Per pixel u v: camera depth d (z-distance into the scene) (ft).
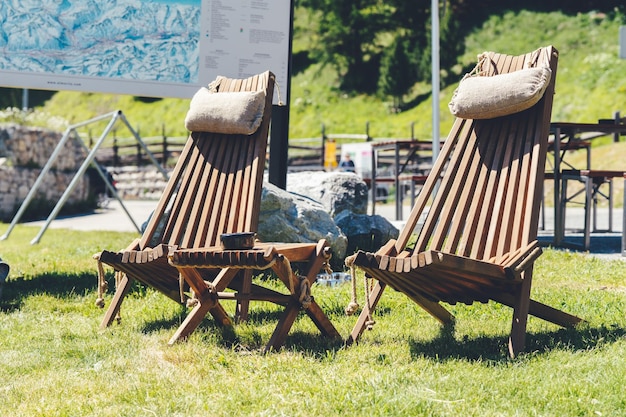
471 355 19.99
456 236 21.65
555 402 15.88
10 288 31.48
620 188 85.92
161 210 24.66
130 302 28.32
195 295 22.43
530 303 21.88
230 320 23.67
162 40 35.04
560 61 143.95
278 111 36.24
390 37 162.81
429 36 158.30
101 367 19.42
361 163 93.40
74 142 94.48
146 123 162.71
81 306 27.96
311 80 162.40
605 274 33.32
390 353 20.13
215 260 20.24
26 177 85.15
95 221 78.64
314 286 30.53
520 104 21.08
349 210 40.22
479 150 22.36
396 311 26.04
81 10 34.50
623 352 19.01
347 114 151.23
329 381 17.67
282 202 33.63
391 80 152.76
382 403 15.97
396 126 143.23
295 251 21.54
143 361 19.93
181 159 25.50
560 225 43.37
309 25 172.65
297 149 134.41
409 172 91.71
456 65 150.92
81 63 34.50
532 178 20.75
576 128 42.50
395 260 18.90
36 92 176.96
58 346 21.79
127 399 16.85
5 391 17.70
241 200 23.91
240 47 35.32
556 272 33.78
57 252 44.75
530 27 153.28
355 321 24.52
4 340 22.76
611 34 146.00
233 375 18.65
